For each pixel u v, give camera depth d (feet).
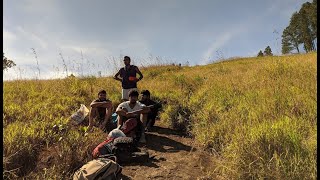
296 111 22.68
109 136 22.13
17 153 18.03
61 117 26.89
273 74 36.06
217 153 20.42
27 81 45.24
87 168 16.85
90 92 38.17
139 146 23.90
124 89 32.17
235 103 27.66
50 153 19.92
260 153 16.66
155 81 51.78
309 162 15.30
